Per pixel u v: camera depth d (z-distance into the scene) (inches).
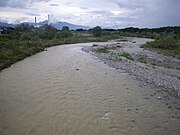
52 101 419.2
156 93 502.3
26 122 325.4
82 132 302.5
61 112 367.6
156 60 1064.8
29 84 533.0
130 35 4060.0
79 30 5644.7
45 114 356.5
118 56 1162.6
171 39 1941.4
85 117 351.9
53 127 313.1
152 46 1766.7
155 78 653.3
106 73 701.9
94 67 801.6
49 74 650.2
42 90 486.6
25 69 720.3
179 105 428.1
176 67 903.7
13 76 614.5
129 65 877.2
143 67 849.5
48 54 1170.6
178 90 531.8
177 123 344.8
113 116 360.8
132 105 417.4
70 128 312.3
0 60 795.4
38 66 780.6
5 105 390.6
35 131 299.9
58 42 2079.2
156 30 4288.9
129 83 585.3
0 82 544.4
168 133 310.5
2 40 1326.3
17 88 496.1
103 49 1502.2
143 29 4776.1
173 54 1306.6
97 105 408.8
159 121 349.1
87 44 2111.2
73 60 953.5
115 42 2486.5
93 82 579.5
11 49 1056.8
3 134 288.2
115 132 306.0
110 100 441.1
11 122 323.9
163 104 429.7
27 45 1334.9
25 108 378.9
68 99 434.9
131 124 333.7
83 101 427.2
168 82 609.0
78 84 552.1
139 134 303.6
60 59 973.8
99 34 3410.4
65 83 554.9
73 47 1712.6
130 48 1659.7
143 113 379.6
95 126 322.0
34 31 2576.3
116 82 591.2
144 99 456.1
